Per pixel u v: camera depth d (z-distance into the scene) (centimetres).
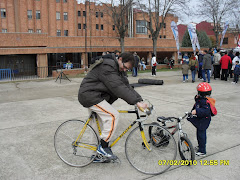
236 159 363
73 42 2286
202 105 342
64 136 357
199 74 1363
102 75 305
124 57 304
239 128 503
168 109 659
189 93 914
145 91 966
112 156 330
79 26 4550
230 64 1286
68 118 585
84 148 346
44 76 1862
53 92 979
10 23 3881
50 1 4162
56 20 4281
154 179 309
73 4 4384
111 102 342
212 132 480
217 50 1387
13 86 1173
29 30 4056
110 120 319
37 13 4078
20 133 479
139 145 340
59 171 329
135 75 1534
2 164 348
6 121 562
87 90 313
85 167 341
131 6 2334
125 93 301
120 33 2252
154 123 334
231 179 308
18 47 1922
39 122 553
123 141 434
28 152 390
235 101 760
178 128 349
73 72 1727
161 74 1709
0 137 457
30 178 310
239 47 1888
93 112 338
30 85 1200
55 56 2722
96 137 337
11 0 3853
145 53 3206
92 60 328
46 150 398
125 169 335
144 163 336
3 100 815
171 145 333
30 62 2142
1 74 1739
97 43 2483
